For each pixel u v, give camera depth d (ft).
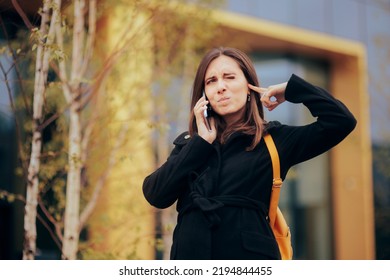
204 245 9.34
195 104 10.59
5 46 16.20
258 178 9.68
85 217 21.38
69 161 19.77
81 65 22.12
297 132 9.75
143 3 21.06
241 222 9.41
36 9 15.88
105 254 19.97
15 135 35.81
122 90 23.08
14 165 35.60
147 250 32.17
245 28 44.80
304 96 9.74
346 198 54.95
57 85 17.52
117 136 23.76
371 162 53.52
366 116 49.85
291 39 48.78
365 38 55.21
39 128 17.40
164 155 28.94
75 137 20.13
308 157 9.77
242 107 10.29
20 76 17.22
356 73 54.49
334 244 55.42
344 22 53.57
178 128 29.12
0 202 35.32
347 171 54.90
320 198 55.16
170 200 9.91
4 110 21.90
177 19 25.77
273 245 9.49
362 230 53.72
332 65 56.18
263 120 10.36
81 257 21.21
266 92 9.98
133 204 25.22
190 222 9.58
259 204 9.59
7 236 35.37
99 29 23.48
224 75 10.21
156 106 27.12
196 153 9.73
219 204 9.30
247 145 9.93
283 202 52.47
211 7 27.66
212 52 10.49
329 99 9.55
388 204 54.54
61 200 21.20
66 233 19.83
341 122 9.37
